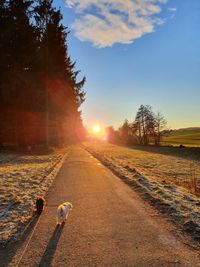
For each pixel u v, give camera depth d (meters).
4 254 5.74
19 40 32.06
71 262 5.37
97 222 7.75
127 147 65.06
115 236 6.68
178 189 12.74
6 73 30.64
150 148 58.75
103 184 13.70
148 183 13.66
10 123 34.72
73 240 6.45
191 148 47.19
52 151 36.22
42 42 35.59
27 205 9.42
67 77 45.25
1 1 30.34
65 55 42.72
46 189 12.38
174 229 7.12
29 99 33.00
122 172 17.84
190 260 5.40
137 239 6.48
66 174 17.14
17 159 25.42
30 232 6.96
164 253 5.72
